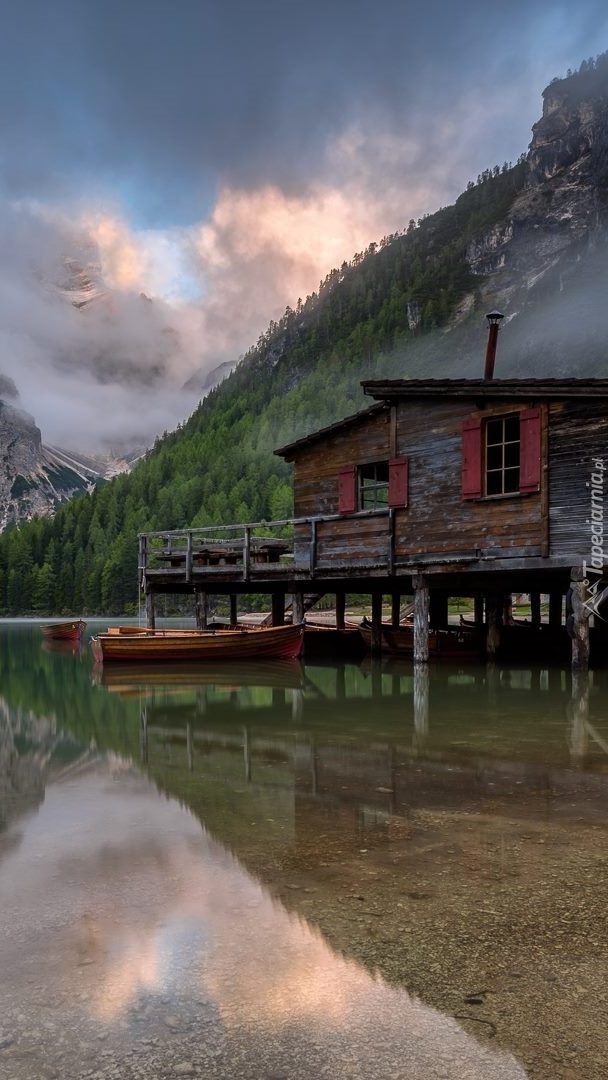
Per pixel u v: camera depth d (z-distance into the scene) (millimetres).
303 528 19953
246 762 7426
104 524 123062
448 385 16266
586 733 8945
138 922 3543
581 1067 2424
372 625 21719
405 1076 2385
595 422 14469
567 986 2924
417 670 16953
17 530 129625
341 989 2910
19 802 5961
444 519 16641
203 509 105438
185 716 10781
